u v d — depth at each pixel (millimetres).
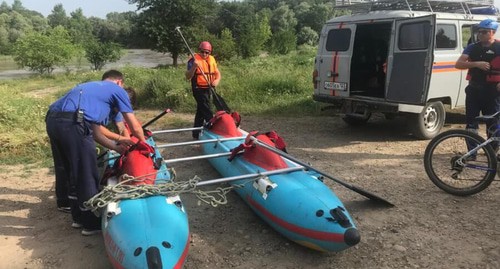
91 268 3818
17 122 8312
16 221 4707
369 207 4938
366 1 8938
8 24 80875
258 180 4488
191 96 11805
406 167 6375
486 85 5996
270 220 4242
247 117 10453
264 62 23938
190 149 7562
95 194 4223
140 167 4375
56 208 5047
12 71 31656
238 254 4004
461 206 4934
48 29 29250
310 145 7770
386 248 4059
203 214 4848
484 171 5070
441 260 3850
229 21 53156
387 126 9352
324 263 3836
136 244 3230
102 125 4371
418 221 4578
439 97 7887
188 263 3854
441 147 6234
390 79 7680
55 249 4121
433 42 7016
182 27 31359
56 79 21953
